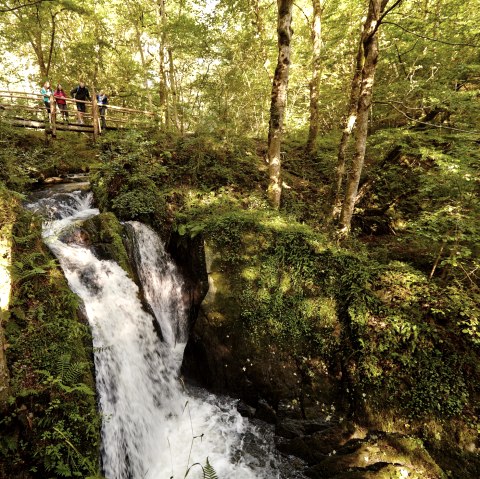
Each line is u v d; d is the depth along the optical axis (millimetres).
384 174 9242
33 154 8828
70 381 3922
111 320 5789
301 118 16516
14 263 4500
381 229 9281
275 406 5758
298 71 15539
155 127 10914
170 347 7164
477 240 5438
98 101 12727
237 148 11000
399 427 4875
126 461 4680
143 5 15320
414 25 9031
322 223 8680
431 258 6871
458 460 4379
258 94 17188
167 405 5969
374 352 5336
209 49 12516
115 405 4984
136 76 18609
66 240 6395
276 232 7055
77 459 3568
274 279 6531
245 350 6176
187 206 8492
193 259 7340
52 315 4496
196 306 7168
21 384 3631
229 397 6238
